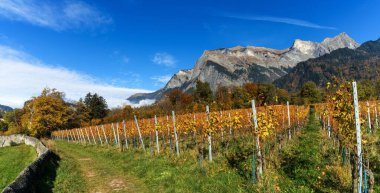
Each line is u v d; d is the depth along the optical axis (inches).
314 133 1056.2
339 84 456.8
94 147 1487.5
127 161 887.7
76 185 655.1
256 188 468.8
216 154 735.1
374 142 652.1
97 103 4837.6
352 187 399.2
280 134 825.5
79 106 4677.7
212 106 1080.8
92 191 614.2
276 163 590.9
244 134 930.1
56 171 814.5
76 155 1237.1
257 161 516.1
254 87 3654.0
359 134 382.6
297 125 1136.8
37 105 3410.4
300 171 530.0
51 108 3440.0
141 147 1097.4
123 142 1413.6
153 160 799.1
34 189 586.9
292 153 684.1
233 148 786.8
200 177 571.8
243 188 485.4
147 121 1491.1
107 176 740.0
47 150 999.6
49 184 658.8
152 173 676.1
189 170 629.6
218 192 484.7
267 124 554.3
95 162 984.9
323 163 569.3
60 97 3823.8
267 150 690.2
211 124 693.3
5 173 903.1
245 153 693.3
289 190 452.4
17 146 1859.0
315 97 3277.6
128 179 689.0
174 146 943.0
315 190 440.8
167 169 675.4
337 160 569.6
